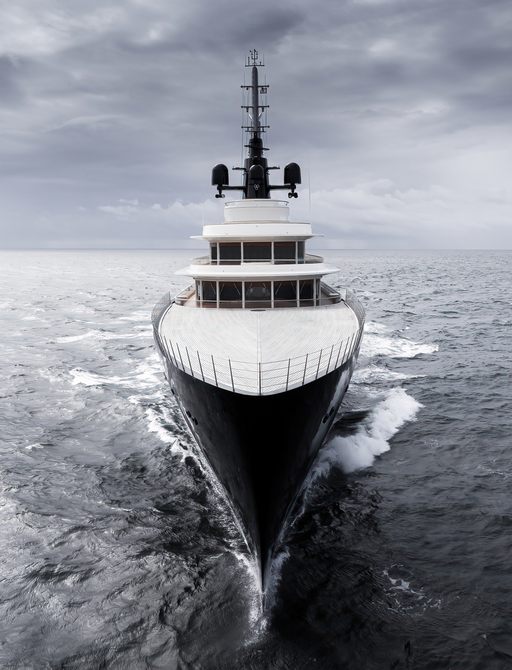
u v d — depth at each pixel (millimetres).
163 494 18234
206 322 20547
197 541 15609
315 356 17328
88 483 18938
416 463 19812
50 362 35875
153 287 94438
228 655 11547
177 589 13539
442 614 12539
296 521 16281
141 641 11969
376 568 14156
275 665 11266
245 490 14688
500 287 85688
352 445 21016
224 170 26250
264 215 23766
